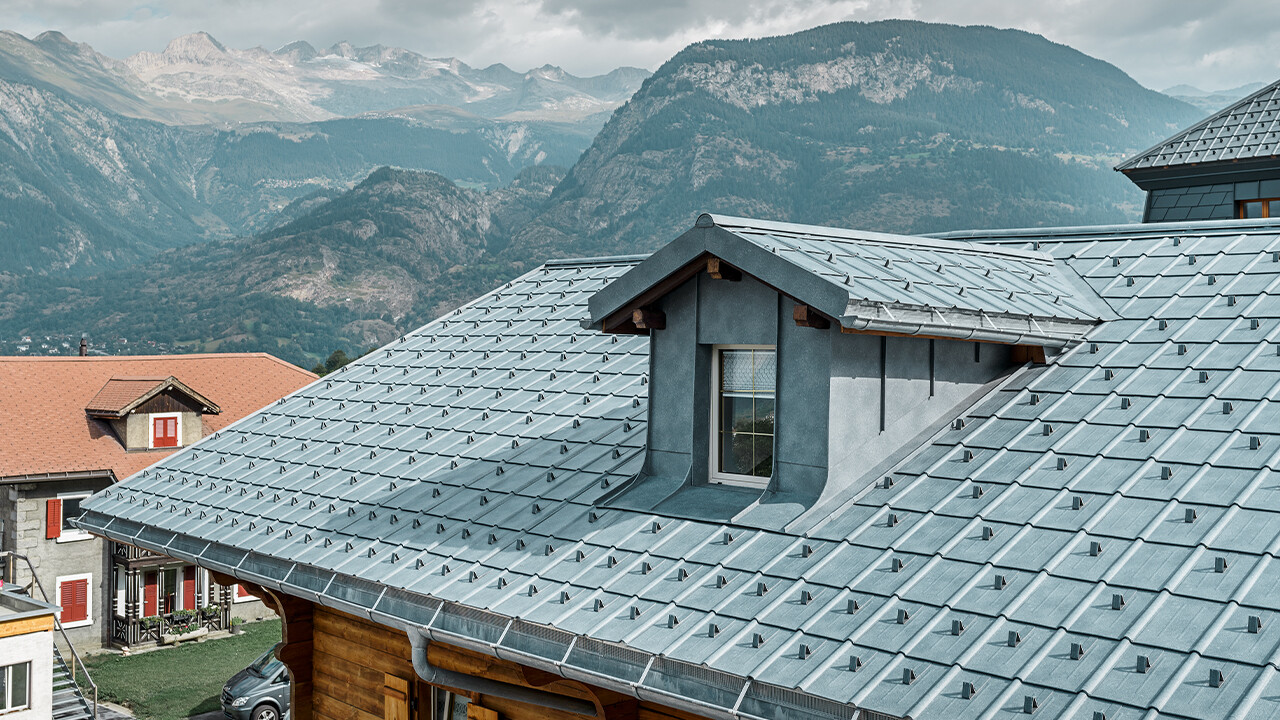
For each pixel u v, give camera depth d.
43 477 33.19
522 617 7.45
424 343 15.52
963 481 7.48
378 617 8.75
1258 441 6.83
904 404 8.33
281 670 26.39
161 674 30.89
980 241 11.76
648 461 9.37
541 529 8.81
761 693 5.95
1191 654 5.19
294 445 13.24
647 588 7.32
